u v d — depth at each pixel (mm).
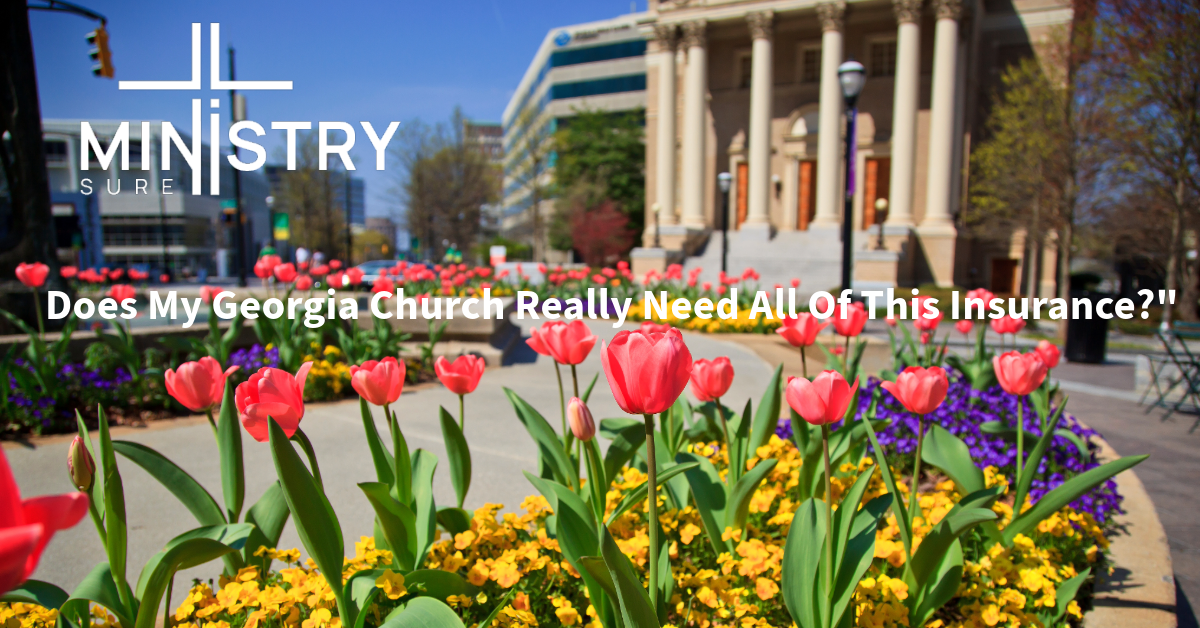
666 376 1460
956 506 2539
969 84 34000
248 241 63750
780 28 36000
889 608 2225
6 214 7570
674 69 36688
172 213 69562
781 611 2500
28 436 5719
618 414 6566
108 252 69188
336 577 1899
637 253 31422
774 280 30453
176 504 4086
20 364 6023
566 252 51844
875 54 35125
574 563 2045
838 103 32688
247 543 2434
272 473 4695
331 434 5730
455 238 50094
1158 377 9211
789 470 3547
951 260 30906
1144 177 17094
